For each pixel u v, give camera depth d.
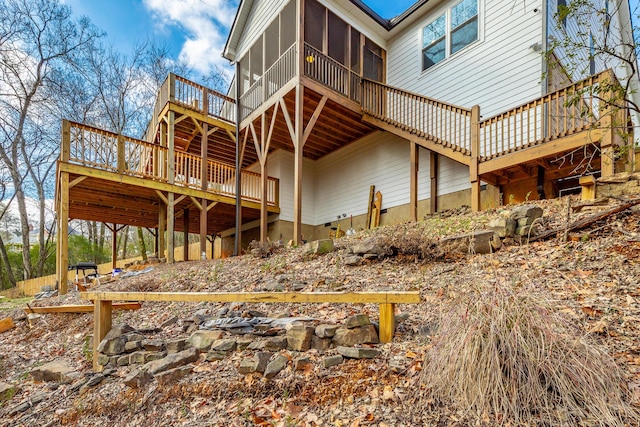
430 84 8.89
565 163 5.98
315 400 2.06
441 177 8.41
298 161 7.58
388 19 9.86
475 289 2.04
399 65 9.74
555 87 6.96
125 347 3.05
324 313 3.23
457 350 1.81
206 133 9.53
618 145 4.92
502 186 7.29
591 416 1.53
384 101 8.47
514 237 4.26
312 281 4.41
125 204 9.88
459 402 1.75
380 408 1.87
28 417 2.55
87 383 2.77
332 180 11.42
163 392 2.41
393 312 2.51
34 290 13.81
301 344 2.49
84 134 7.62
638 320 2.25
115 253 11.83
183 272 6.38
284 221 11.09
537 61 6.86
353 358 2.29
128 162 8.45
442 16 8.74
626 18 6.70
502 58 7.46
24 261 16.62
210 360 2.65
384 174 9.80
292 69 8.11
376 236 5.31
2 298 10.27
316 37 9.41
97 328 3.18
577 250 3.61
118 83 18.25
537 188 6.64
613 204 4.22
